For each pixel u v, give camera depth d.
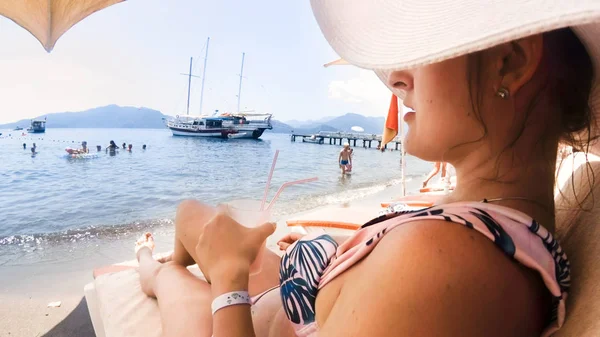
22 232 7.01
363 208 3.59
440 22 0.63
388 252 0.67
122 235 6.45
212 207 1.76
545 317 0.69
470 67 0.72
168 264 1.92
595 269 0.69
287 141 61.44
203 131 65.12
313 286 1.01
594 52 0.71
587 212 0.86
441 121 0.77
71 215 9.20
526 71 0.69
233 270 1.04
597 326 0.57
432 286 0.57
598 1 0.43
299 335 1.07
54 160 26.48
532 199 0.76
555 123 0.76
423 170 19.86
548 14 0.48
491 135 0.75
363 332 0.62
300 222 3.15
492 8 0.57
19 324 2.85
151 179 17.55
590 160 1.04
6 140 65.44
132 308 2.03
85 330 2.76
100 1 3.57
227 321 0.99
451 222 0.65
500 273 0.60
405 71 0.86
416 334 0.57
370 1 0.78
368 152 36.31
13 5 3.19
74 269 4.38
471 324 0.56
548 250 0.69
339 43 0.85
